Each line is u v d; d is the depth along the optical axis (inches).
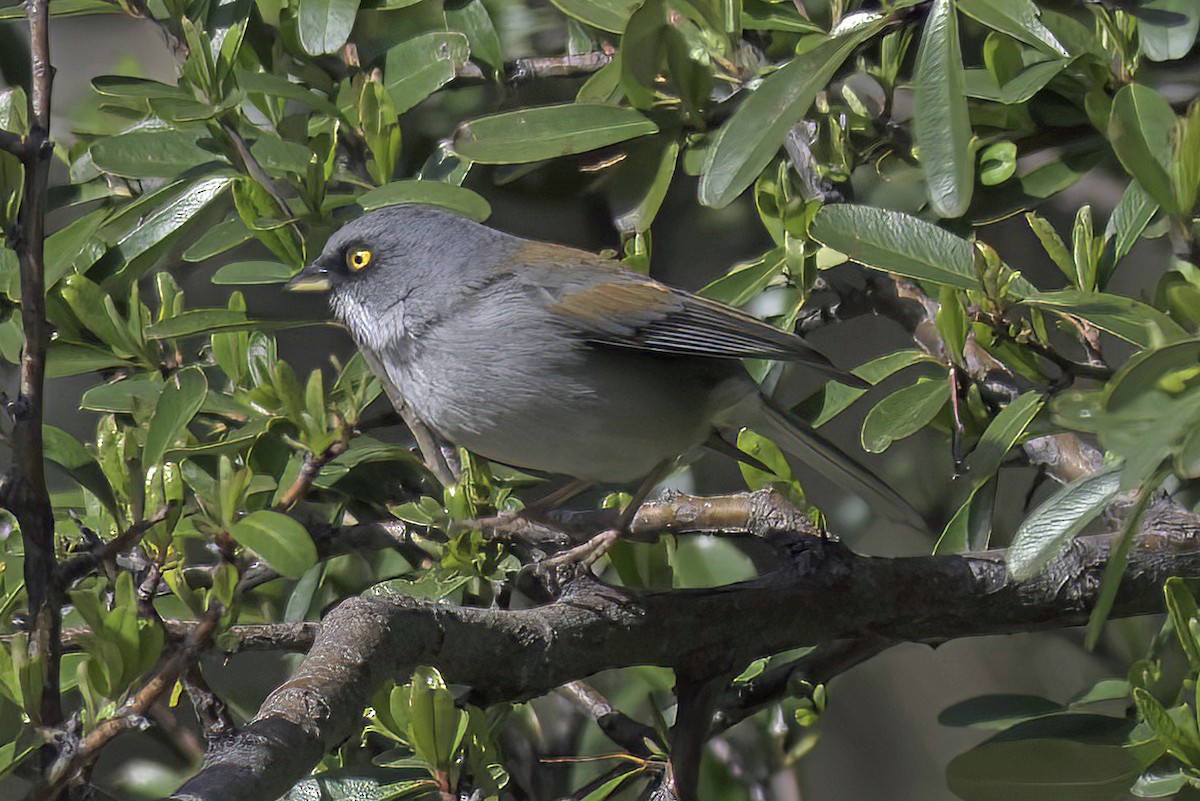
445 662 239.0
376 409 354.6
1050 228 275.6
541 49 387.9
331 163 314.3
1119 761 245.1
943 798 473.1
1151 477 190.4
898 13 262.8
